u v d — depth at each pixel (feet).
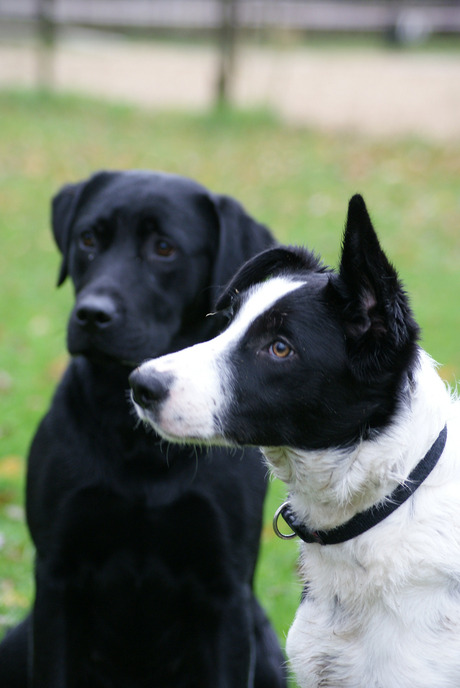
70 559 21.44
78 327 21.80
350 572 18.78
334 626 19.19
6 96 103.09
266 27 115.03
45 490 21.27
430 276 58.85
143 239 22.68
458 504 18.16
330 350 18.30
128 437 20.85
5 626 26.35
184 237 22.70
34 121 94.84
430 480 18.29
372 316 17.95
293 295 18.74
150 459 20.84
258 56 135.44
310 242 63.67
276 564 29.91
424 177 80.53
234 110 99.86
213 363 18.49
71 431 21.27
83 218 23.35
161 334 22.59
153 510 20.90
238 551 21.47
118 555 21.38
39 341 47.50
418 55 145.89
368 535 18.38
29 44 141.69
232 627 21.48
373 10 160.25
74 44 147.23
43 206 71.72
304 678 19.76
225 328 20.45
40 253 62.18
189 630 22.08
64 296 54.80
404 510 18.20
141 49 150.20
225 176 79.41
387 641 18.33
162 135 92.73
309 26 162.09
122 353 21.50
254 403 18.40
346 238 17.75
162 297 22.62
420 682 17.95
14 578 28.58
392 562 18.11
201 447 21.07
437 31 159.02
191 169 80.84
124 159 83.15
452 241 66.23
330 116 103.19
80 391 21.63
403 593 18.11
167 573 21.48
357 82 120.98
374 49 153.38
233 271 22.90
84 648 22.47
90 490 20.88
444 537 17.98
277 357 18.51
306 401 18.39
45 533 21.38
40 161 81.66
